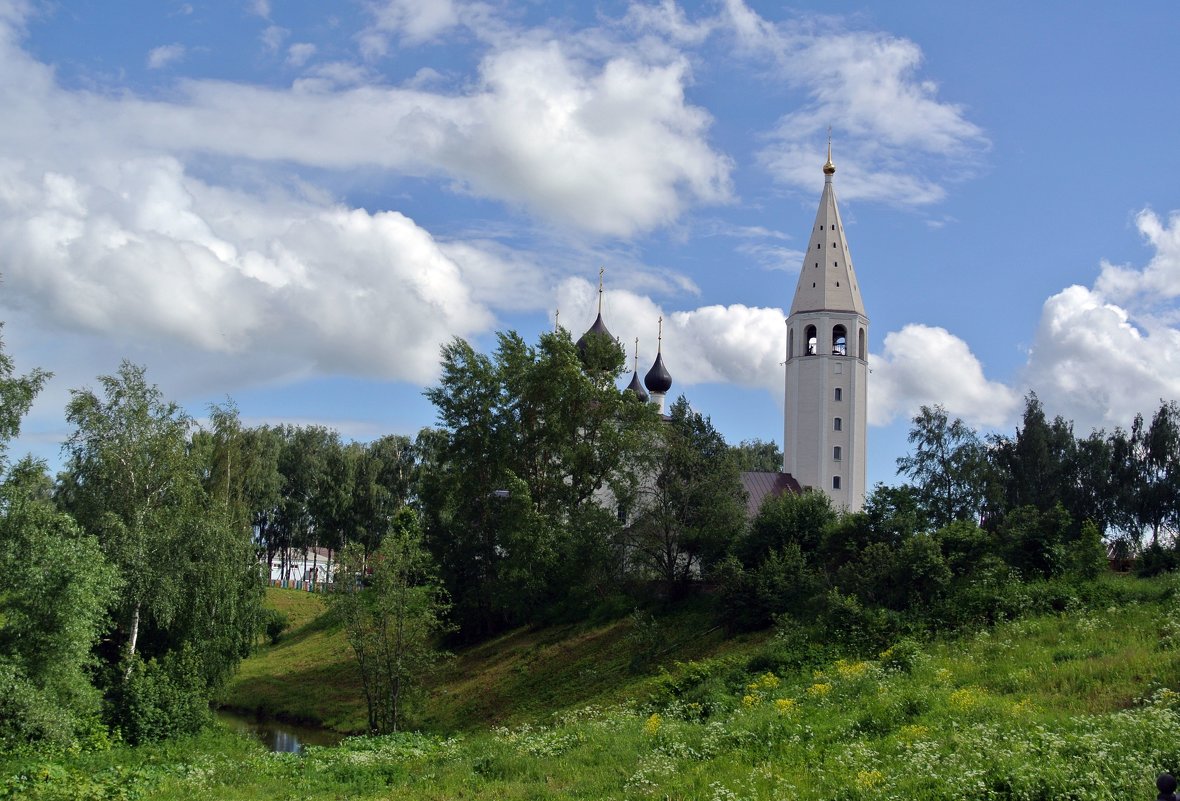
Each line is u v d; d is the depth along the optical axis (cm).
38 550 3500
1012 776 1633
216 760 3478
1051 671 2494
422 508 7300
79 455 4438
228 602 4553
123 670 4128
